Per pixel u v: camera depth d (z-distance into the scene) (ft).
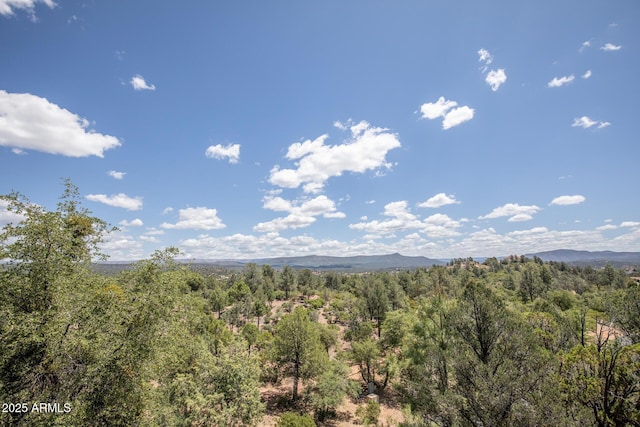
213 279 324.19
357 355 110.01
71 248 47.55
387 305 171.73
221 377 62.13
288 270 352.28
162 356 47.96
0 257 40.86
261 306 213.46
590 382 38.78
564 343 63.41
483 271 446.60
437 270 351.46
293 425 61.82
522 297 206.80
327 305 308.60
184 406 59.41
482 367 43.24
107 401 40.34
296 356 96.94
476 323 53.72
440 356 54.80
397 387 87.86
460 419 43.37
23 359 38.99
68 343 38.75
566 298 140.67
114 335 42.80
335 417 91.04
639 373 36.81
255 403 61.67
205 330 92.79
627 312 62.03
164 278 48.78
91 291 46.55
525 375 41.34
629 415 35.53
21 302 41.24
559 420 35.01
